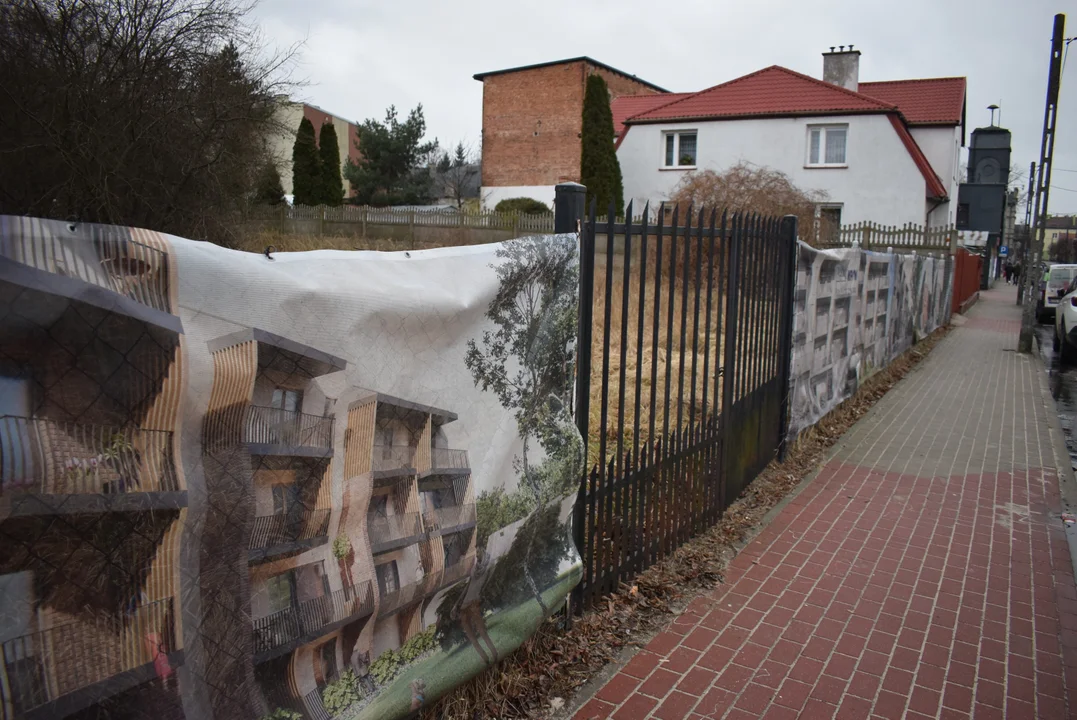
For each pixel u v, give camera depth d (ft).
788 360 22.43
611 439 20.49
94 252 5.41
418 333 8.38
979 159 127.03
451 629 9.37
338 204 109.09
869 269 34.01
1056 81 52.54
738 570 15.78
